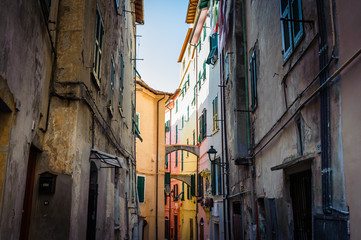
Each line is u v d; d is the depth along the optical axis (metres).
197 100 24.38
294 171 5.90
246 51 10.55
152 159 21.30
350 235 3.82
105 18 7.71
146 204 20.34
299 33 5.67
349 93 3.90
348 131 3.92
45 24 4.25
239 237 11.40
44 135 4.85
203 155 21.53
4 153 3.14
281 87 6.84
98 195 6.93
